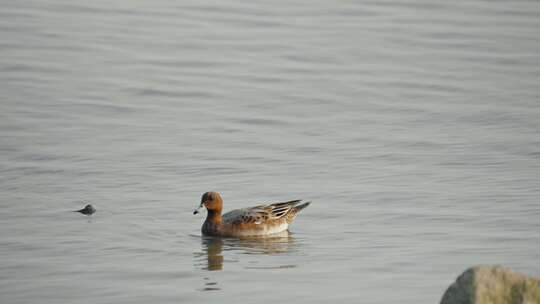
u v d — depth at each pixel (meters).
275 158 25.91
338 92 32.62
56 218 21.14
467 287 13.18
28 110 29.39
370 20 41.88
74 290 17.17
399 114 30.47
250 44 37.81
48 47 36.25
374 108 31.03
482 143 27.50
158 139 27.34
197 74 34.09
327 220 21.42
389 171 24.94
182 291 17.16
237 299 16.73
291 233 20.69
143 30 39.19
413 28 40.78
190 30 39.47
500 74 35.12
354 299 16.70
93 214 21.42
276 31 39.72
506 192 23.14
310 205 22.39
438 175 24.58
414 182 24.00
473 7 44.66
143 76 33.56
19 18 40.00
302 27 40.41
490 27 41.31
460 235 20.23
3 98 30.36
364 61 36.25
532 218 21.27
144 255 19.19
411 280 17.64
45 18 40.25
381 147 27.09
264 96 31.95
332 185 23.80
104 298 16.80
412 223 21.08
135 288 17.31
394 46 38.25
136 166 24.92
